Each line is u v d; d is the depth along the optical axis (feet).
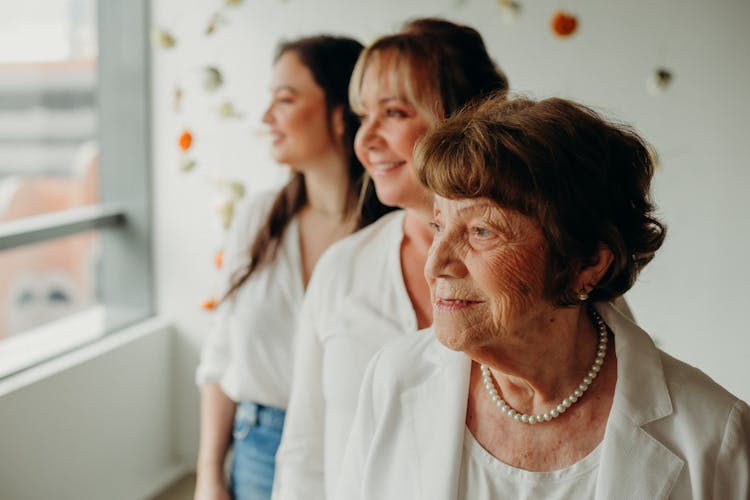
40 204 14.16
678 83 9.48
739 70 9.26
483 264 2.92
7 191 13.96
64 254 15.85
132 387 11.33
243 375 6.18
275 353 6.14
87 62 12.50
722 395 3.12
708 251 9.68
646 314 10.02
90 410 10.48
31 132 13.75
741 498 2.95
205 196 11.67
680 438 3.03
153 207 12.01
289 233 6.34
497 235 2.89
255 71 11.15
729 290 9.66
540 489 3.11
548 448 3.16
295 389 5.00
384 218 5.01
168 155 11.77
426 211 4.52
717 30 9.27
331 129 6.33
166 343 12.07
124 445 11.23
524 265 2.89
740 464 2.96
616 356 3.22
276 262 6.28
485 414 3.32
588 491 3.06
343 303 4.70
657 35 9.48
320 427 4.91
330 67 6.32
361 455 3.65
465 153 2.84
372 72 4.66
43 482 9.70
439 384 3.46
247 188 11.43
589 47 9.74
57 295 15.93
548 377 3.15
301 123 6.27
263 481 6.10
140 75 11.68
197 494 6.44
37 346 10.56
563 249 2.87
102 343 11.02
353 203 6.24
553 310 3.02
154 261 12.14
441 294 3.05
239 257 6.49
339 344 4.62
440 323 3.06
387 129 4.61
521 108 3.02
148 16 11.53
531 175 2.77
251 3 11.00
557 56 9.87
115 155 11.97
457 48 4.66
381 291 4.63
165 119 11.70
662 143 9.64
